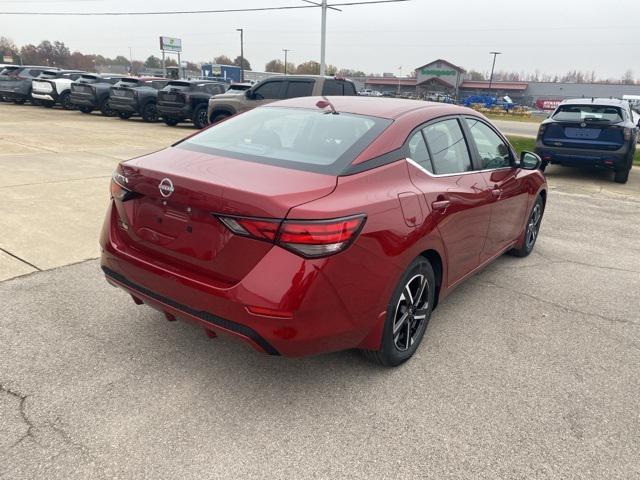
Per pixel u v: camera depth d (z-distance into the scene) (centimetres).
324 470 228
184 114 1647
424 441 250
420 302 322
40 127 1402
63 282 401
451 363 322
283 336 240
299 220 233
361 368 310
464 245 358
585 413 278
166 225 270
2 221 527
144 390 276
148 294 281
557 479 230
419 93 9131
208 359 310
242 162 279
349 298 254
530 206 500
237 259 244
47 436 238
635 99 5116
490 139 419
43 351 306
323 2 3234
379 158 288
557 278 482
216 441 242
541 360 332
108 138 1241
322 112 339
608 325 388
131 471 221
